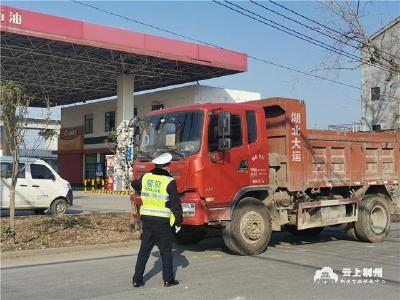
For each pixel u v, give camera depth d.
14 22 26.81
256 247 10.30
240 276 8.38
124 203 25.25
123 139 14.10
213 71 37.97
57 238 11.72
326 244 12.30
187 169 9.40
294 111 10.99
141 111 41.56
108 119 45.47
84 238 11.85
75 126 49.09
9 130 11.09
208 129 9.55
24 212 18.72
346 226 12.91
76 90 46.19
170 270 7.66
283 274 8.55
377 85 42.34
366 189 12.68
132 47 31.33
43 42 29.75
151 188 7.61
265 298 7.00
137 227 12.69
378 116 42.12
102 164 45.91
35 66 36.12
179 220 7.55
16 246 10.79
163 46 32.72
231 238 10.04
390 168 13.41
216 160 9.60
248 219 10.16
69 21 28.80
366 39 20.95
